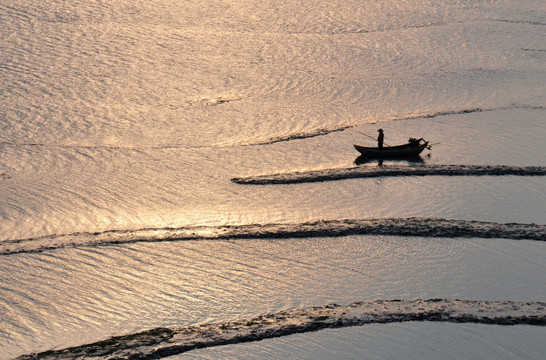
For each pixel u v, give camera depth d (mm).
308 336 31141
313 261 38469
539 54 84750
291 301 34344
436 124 62156
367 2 105938
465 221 43250
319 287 35656
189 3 102250
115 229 42781
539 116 63875
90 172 51500
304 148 57156
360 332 31406
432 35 91562
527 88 72438
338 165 53594
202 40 87062
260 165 53594
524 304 33906
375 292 35188
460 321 32250
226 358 29688
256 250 39719
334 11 101125
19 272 36844
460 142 57625
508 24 96875
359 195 47750
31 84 70125
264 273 37125
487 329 31609
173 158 54750
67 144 57219
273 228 42344
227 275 36844
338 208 45812
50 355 29453
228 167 53031
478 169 51625
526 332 31438
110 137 59188
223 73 76375
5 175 50562
